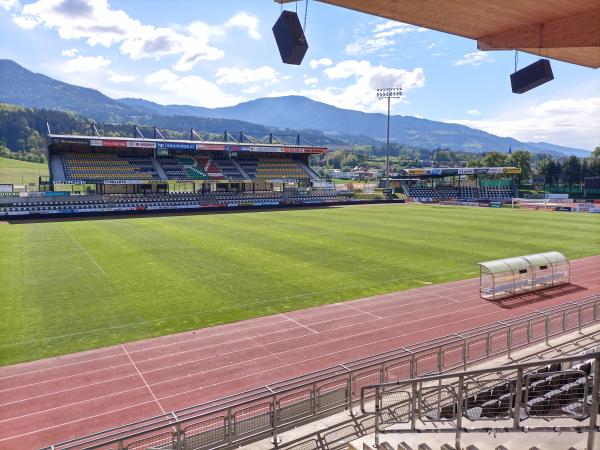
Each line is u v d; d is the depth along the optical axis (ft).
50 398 43.32
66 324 61.52
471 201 272.10
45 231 141.59
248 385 45.70
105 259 99.96
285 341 56.44
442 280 84.53
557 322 59.67
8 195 198.59
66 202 193.57
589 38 30.30
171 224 160.35
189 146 224.33
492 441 23.66
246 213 202.08
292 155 279.90
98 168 221.66
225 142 258.98
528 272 78.28
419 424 30.99
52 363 50.34
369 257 104.06
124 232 140.05
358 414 36.65
